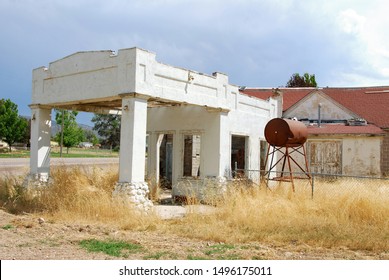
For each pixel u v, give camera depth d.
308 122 26.78
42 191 14.73
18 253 7.99
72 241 9.14
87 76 14.52
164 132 18.11
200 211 12.60
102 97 13.92
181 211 13.85
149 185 16.81
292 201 12.77
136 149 12.94
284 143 16.59
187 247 8.77
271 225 10.50
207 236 9.72
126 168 12.95
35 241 9.15
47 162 16.67
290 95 32.81
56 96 15.71
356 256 8.09
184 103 15.00
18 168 28.58
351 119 26.05
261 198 13.13
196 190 16.67
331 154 23.72
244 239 9.44
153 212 12.09
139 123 13.05
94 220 11.76
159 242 9.24
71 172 17.28
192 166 18.41
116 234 10.01
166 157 21.30
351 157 23.28
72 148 78.19
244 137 20.08
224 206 12.77
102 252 8.17
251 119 19.11
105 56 13.87
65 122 58.41
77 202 12.66
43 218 12.00
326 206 12.02
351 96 31.16
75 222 11.49
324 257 8.00
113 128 83.62
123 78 13.22
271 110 21.23
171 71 14.20
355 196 12.03
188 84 14.92
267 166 20.89
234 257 7.88
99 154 60.88
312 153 24.11
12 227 10.73
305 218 11.00
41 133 16.55
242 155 20.33
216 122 16.56
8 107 56.84
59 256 7.79
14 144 67.56
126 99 13.12
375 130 23.77
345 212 11.45
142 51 13.16
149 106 18.08
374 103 29.72
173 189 17.33
